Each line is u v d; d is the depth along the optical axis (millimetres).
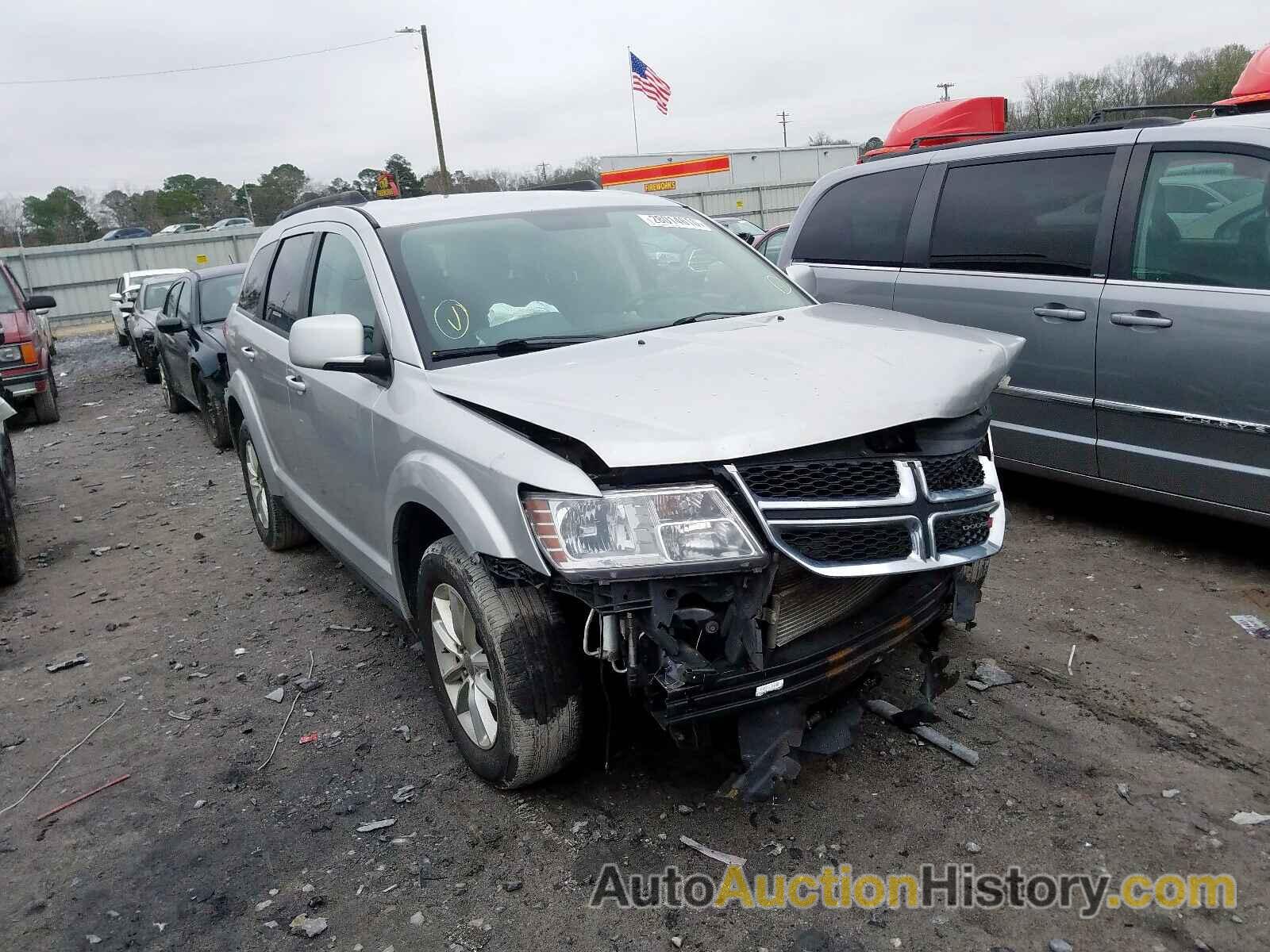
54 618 5055
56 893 2756
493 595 2762
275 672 4117
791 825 2775
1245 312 4031
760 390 2600
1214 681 3402
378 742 3447
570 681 2758
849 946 2318
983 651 3736
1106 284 4570
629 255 3779
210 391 8836
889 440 2629
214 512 6902
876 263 5809
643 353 2990
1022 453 5090
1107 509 5211
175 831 3014
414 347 3213
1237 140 4176
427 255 3520
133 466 8875
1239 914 2332
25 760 3557
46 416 11953
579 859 2699
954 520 2695
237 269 10258
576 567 2395
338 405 3682
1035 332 4883
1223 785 2824
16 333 11492
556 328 3342
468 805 2996
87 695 4062
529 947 2391
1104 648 3703
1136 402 4473
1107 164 4672
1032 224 4965
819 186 6328
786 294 3922
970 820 2742
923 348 2957
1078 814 2734
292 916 2572
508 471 2584
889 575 2670
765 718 2539
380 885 2666
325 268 4105
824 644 2598
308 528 4820
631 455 2363
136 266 34531
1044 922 2352
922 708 3035
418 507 3172
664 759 3137
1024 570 4504
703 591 2430
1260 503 4102
